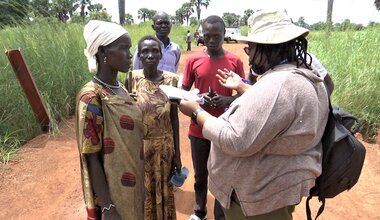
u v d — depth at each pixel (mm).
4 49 6504
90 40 2242
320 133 2037
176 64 4914
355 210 4000
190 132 3510
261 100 1845
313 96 1871
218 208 3281
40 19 7559
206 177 3594
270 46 2029
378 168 4914
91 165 2240
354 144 2049
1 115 5980
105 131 2252
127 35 2293
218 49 3428
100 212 2363
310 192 2221
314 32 9328
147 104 3072
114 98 2258
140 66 4098
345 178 2094
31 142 5875
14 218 3975
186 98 2297
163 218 3072
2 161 5148
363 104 6059
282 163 1958
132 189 2379
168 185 3090
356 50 7516
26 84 5785
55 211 4078
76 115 2221
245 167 2027
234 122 1924
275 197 1992
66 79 6988
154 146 3025
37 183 4660
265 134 1839
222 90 3424
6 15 7156
